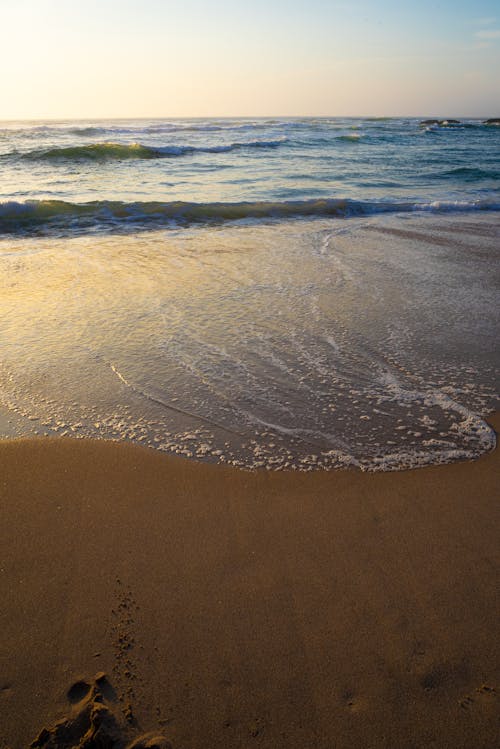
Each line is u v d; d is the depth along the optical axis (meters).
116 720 1.52
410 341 4.21
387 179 14.43
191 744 1.47
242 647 1.75
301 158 19.80
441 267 6.20
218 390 3.46
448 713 1.56
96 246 7.12
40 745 1.45
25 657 1.70
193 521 2.35
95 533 2.26
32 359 3.81
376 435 3.03
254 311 4.79
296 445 2.93
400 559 2.15
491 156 21.31
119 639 1.77
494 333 4.39
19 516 2.35
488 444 2.96
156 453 2.84
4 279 5.59
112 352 3.96
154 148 19.44
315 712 1.56
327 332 4.36
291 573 2.07
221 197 11.09
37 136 28.27
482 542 2.25
